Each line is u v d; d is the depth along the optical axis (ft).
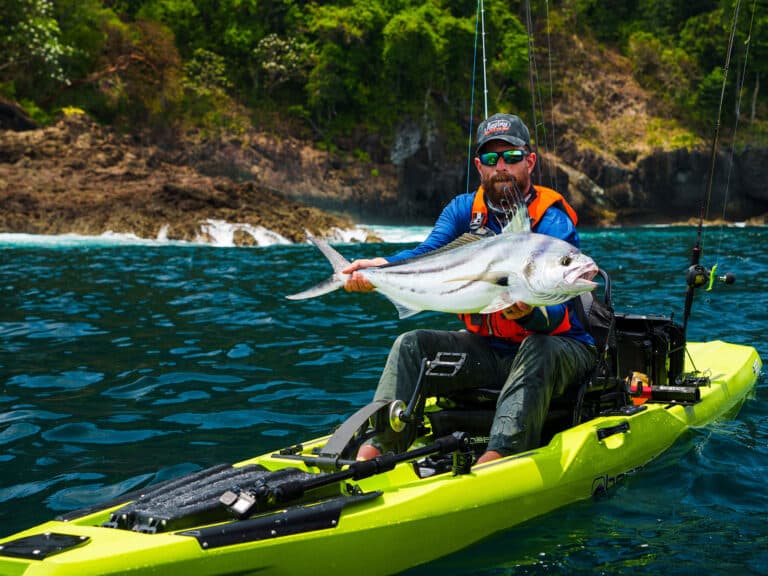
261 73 170.09
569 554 10.04
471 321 12.86
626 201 173.06
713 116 185.88
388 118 163.84
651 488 12.40
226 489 9.30
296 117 168.45
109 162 102.17
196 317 29.71
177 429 16.03
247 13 173.78
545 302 9.72
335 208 156.76
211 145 153.07
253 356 22.82
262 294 36.27
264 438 15.44
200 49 164.66
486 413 12.73
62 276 42.50
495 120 12.59
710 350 20.42
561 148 175.22
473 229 12.71
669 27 213.25
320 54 167.94
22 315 29.81
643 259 55.98
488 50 172.14
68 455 14.51
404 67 163.43
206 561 8.11
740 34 180.55
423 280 10.38
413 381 12.02
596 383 13.32
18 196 78.84
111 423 16.44
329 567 8.91
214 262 51.90
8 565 7.72
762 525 10.99
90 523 9.08
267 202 86.69
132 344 24.52
